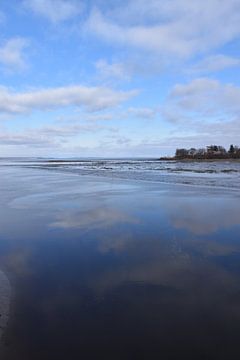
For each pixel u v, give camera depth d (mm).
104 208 14008
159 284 6016
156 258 7469
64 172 46750
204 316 4844
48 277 6340
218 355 3949
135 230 10086
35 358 3855
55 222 11203
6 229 10211
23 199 16891
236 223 10930
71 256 7625
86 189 22125
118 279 6270
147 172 45688
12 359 3834
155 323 4641
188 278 6316
